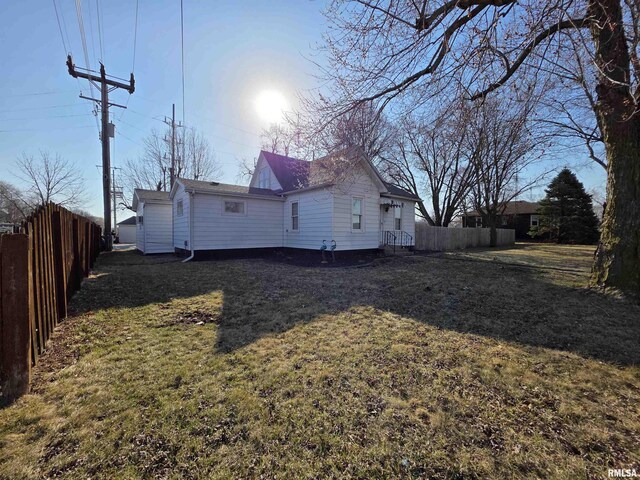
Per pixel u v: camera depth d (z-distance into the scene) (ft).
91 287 20.49
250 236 42.16
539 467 5.59
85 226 24.25
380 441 6.23
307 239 40.86
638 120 16.48
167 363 9.57
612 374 9.00
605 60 14.92
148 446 6.02
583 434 6.46
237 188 45.32
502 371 9.16
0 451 5.81
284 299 17.61
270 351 10.53
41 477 5.27
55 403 7.36
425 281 22.44
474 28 11.51
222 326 13.10
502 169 62.44
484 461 5.73
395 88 15.15
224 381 8.50
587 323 13.34
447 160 64.85
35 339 9.33
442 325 13.24
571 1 10.53
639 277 16.52
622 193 17.25
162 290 19.84
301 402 7.54
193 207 37.24
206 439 6.24
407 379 8.68
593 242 83.87
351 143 17.71
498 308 15.58
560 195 89.25
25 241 7.82
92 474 5.35
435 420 6.89
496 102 17.56
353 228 39.99
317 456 5.84
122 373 8.89
